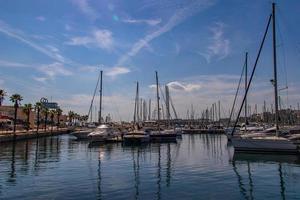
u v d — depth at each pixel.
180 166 33.91
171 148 57.78
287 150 42.84
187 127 138.38
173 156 44.09
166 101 96.94
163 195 20.81
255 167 32.97
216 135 115.94
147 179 26.25
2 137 70.06
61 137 99.81
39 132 100.75
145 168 32.53
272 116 109.88
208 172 29.81
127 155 45.44
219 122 142.88
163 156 44.06
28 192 21.61
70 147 60.16
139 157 42.84
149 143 70.56
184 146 62.75
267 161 37.72
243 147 44.56
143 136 67.94
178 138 90.44
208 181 25.41
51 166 34.06
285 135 49.25
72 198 20.05
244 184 24.25
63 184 24.23
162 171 30.50
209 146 62.75
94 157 42.81
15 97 84.88
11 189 22.50
